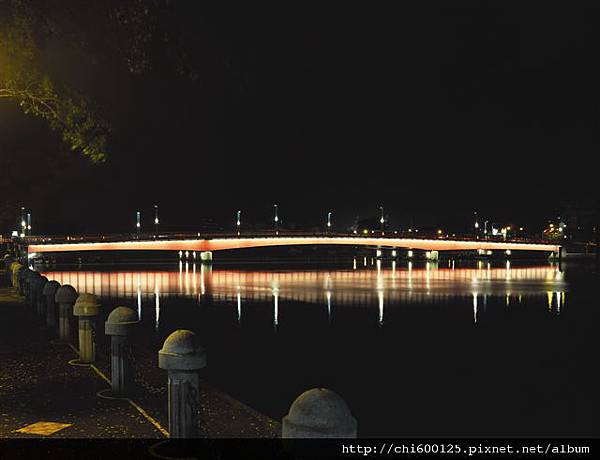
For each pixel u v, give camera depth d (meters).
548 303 62.56
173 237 122.50
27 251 101.81
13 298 30.22
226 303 56.75
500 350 36.94
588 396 25.33
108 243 116.88
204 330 41.03
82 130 14.30
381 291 72.19
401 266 143.75
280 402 22.36
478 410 22.67
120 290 68.19
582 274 114.25
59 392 10.95
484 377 29.09
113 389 10.72
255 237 130.00
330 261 173.62
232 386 25.30
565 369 31.45
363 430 19.64
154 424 9.02
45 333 18.16
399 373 29.48
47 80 13.33
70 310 16.44
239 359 31.66
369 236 136.12
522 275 109.69
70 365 13.35
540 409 23.05
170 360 7.68
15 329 19.03
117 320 10.66
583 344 39.44
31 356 14.40
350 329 43.22
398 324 46.34
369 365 31.08
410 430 19.75
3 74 12.86
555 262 165.62
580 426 20.34
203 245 125.69
